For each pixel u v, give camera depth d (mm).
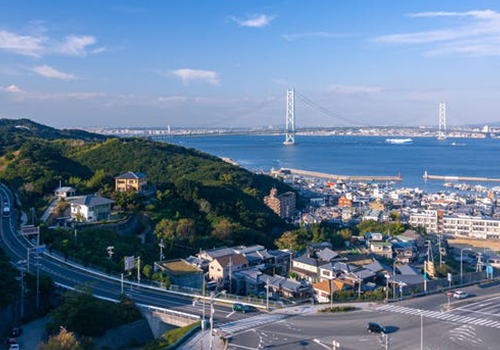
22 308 68062
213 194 160750
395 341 56781
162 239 104562
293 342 56531
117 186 146625
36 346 59500
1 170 159000
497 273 93875
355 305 71812
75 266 88625
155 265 95312
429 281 82000
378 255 112375
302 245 122062
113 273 87500
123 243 105062
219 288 90812
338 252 111312
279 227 161500
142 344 64500
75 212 119250
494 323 63281
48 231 103500
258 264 101875
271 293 85500
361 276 87062
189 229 119312
